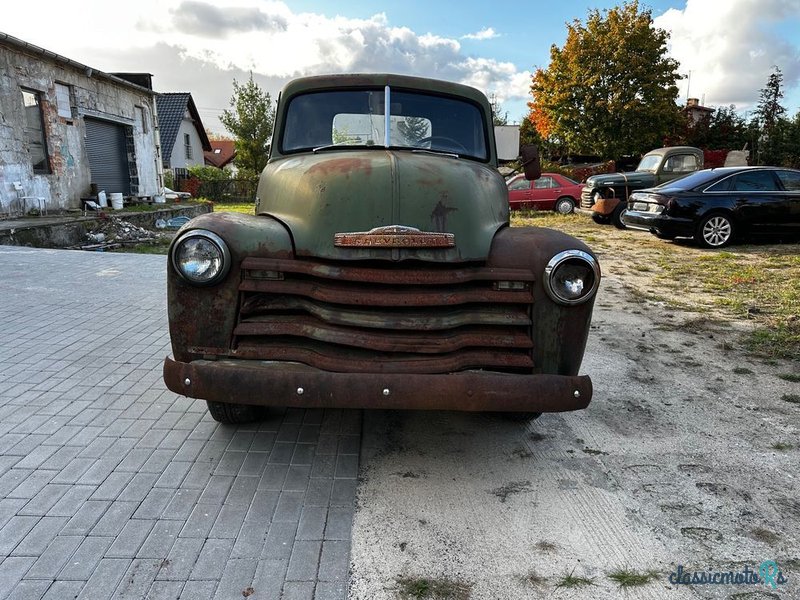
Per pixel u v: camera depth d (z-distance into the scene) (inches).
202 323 113.4
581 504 114.3
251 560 95.3
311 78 172.4
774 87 1519.4
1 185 529.0
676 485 121.6
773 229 430.6
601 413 157.1
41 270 330.3
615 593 90.6
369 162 129.6
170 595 87.1
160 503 110.0
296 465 125.7
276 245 116.1
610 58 1114.1
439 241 114.3
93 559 94.2
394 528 105.3
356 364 108.3
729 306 268.8
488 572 94.7
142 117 831.1
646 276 337.7
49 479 117.0
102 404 153.4
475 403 104.4
